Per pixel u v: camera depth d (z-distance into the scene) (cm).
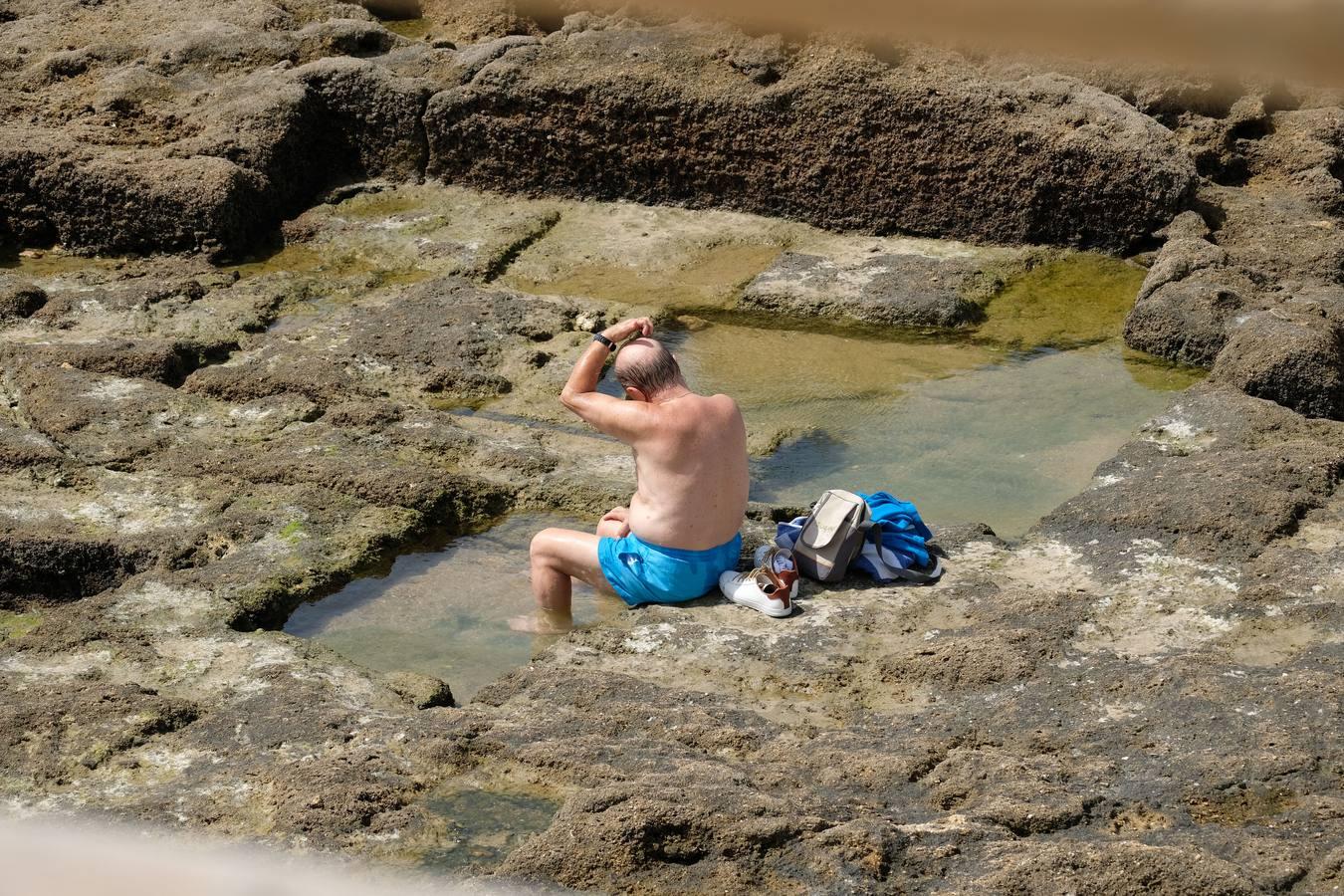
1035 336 2050
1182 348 1938
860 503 1294
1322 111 2466
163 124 2553
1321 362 1720
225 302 2131
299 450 1655
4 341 1956
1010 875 788
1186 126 2416
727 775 923
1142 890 771
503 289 2173
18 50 2772
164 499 1537
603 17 2597
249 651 1216
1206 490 1413
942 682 1131
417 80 2595
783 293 2152
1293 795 920
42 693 1113
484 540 1511
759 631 1223
